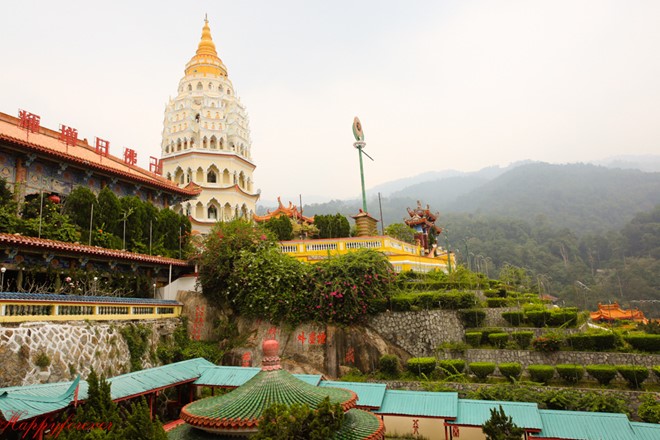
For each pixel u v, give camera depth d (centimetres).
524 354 3080
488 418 2194
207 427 1252
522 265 12731
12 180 3278
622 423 2055
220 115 6969
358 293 3406
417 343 3341
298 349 3256
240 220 3862
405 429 2595
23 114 3972
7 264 2591
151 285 3641
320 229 5906
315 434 1122
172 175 6719
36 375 2033
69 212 3403
